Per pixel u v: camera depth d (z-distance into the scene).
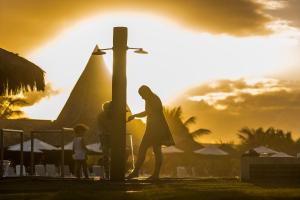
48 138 52.53
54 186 13.75
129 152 22.64
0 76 21.42
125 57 17.00
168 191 11.35
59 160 38.56
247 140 108.06
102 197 9.88
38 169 25.84
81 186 13.67
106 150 19.19
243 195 10.41
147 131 17.70
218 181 17.05
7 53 21.59
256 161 17.39
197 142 77.31
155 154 17.70
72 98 60.12
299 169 17.31
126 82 17.03
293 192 11.16
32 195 10.41
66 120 58.62
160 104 17.73
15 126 53.34
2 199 9.78
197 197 10.01
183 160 58.62
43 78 21.86
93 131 55.06
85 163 20.03
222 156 64.62
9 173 25.66
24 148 37.75
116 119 17.00
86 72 61.78
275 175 17.36
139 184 14.61
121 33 16.95
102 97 60.78
